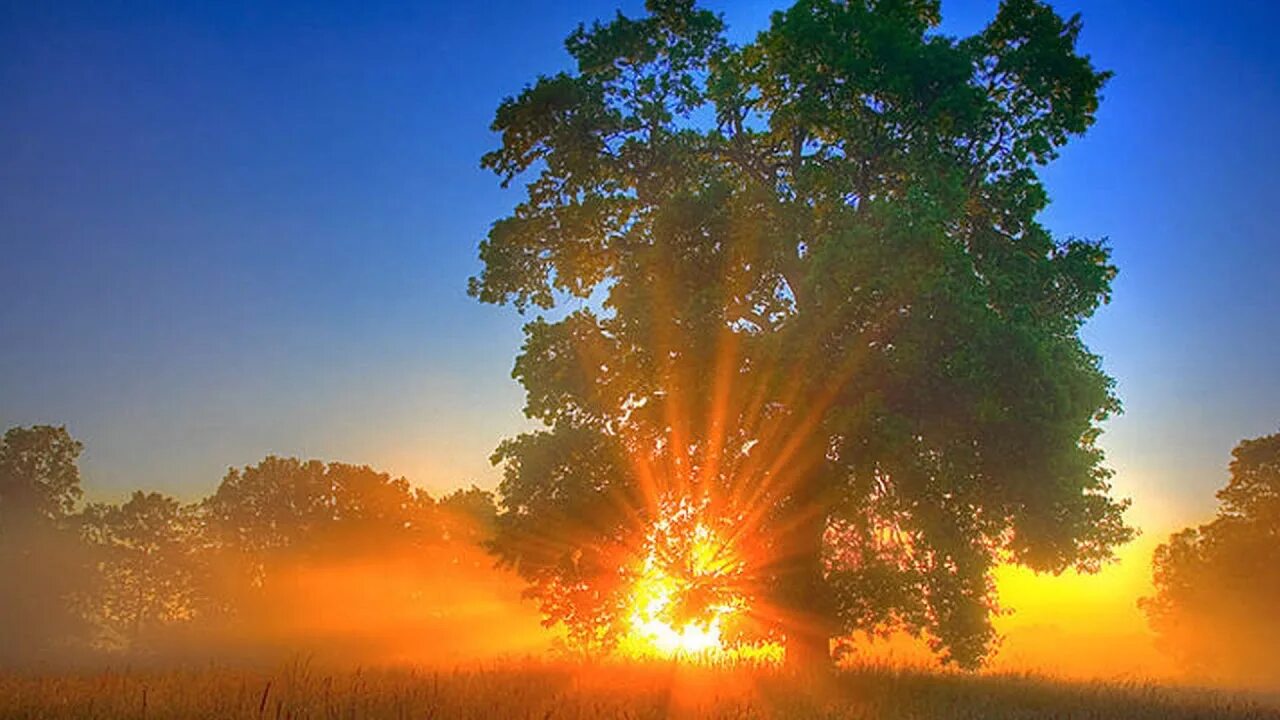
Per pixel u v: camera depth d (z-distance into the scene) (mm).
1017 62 24719
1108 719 15938
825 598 21953
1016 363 20297
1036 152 24953
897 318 20734
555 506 23438
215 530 106938
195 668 18141
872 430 20828
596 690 14273
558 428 24453
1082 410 20922
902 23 24875
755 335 21969
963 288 20234
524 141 26703
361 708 11398
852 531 24031
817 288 21250
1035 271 24500
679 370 21562
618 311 23062
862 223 21844
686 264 22953
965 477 21438
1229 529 68625
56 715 11133
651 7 26266
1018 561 23359
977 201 25594
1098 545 22438
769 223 23359
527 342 24516
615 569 23375
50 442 96250
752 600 22328
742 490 21922
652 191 26719
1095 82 24734
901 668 21094
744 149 26938
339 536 103938
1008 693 18422
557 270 27500
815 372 20672
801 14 24359
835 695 16062
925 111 24188
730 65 26359
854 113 24500
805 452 21484
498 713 11352
